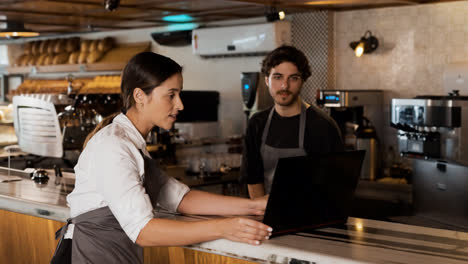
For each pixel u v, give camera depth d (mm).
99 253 1756
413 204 4887
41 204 2285
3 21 7031
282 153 2811
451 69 5367
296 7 5930
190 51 7598
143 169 1710
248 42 6461
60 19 6938
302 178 1739
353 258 1544
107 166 1637
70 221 1857
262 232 1696
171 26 7691
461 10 5516
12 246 2598
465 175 4266
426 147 4793
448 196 4453
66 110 4246
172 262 2064
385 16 6020
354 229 1891
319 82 6375
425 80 5797
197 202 2025
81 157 1770
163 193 2031
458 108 4516
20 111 4391
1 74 10469
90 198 1745
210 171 5008
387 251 1618
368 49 6035
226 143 5996
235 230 1669
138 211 1610
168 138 4934
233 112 7141
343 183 1894
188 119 6695
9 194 2510
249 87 6199
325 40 6289
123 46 8453
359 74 6254
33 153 4387
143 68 1725
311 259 1596
